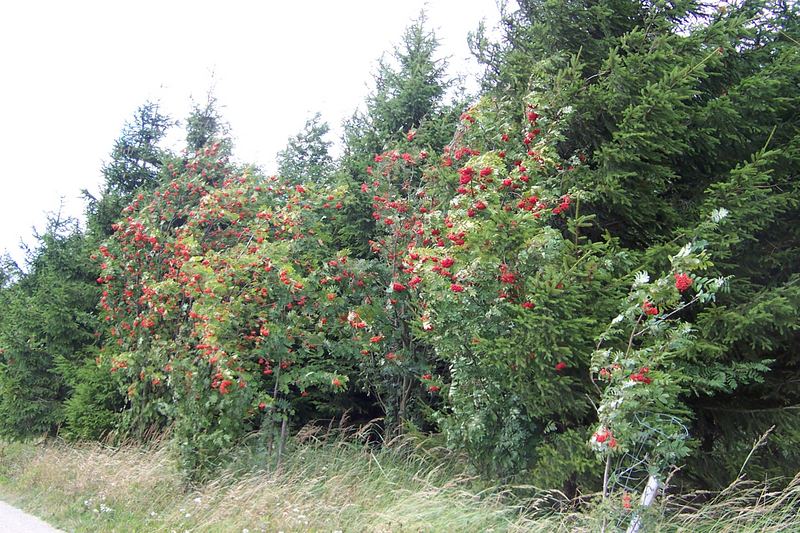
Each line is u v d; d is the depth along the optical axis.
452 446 6.81
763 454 6.60
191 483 7.56
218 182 12.31
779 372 6.96
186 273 8.49
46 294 12.92
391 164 9.86
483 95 8.88
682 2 6.96
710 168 7.25
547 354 5.57
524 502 6.23
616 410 4.62
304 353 8.62
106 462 8.70
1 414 12.97
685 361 6.26
